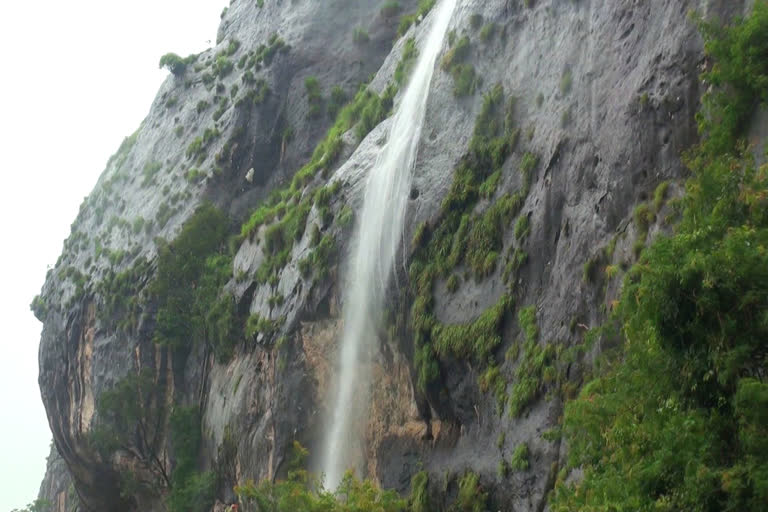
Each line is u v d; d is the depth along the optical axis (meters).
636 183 29.58
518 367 32.91
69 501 92.12
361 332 42.34
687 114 28.20
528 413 31.78
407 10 63.16
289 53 64.00
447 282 37.75
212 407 53.97
